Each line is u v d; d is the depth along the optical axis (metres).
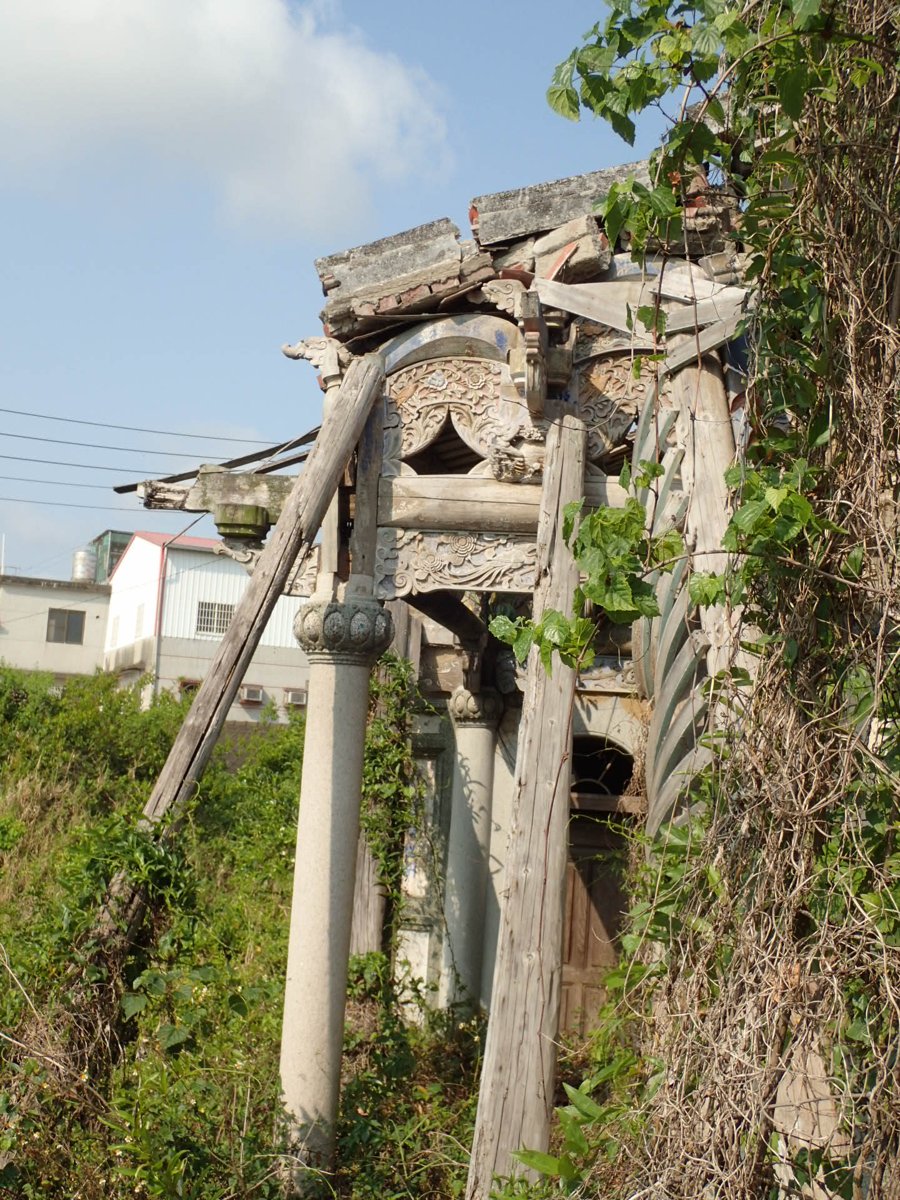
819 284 4.10
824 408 4.11
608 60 4.28
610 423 7.46
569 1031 11.83
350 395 7.73
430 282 7.68
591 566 4.44
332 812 7.60
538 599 6.97
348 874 7.61
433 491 7.78
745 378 5.04
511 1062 6.24
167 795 7.32
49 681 20.88
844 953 3.69
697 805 5.35
